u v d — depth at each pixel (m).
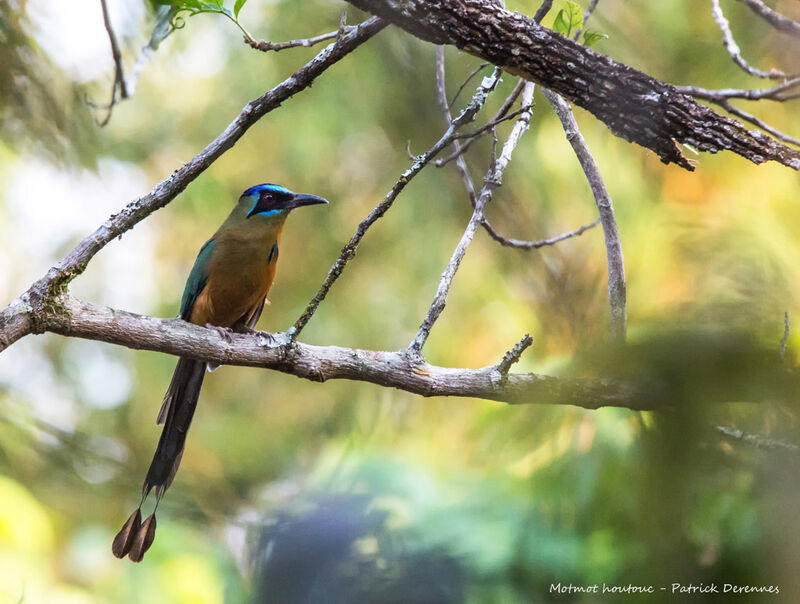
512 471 8.84
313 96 13.66
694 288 6.49
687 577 5.96
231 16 7.01
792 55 10.50
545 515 8.05
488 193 8.05
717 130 6.91
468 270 13.77
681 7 11.20
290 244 14.59
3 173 14.28
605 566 7.23
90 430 15.61
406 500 9.06
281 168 14.88
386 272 14.15
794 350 5.51
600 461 7.71
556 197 12.52
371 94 13.29
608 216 8.15
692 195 11.45
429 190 13.41
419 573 8.33
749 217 8.30
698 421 5.52
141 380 16.47
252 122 7.33
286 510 9.27
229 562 12.45
